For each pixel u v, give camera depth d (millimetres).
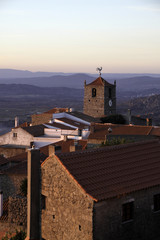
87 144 68688
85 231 30406
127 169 34531
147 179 33750
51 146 59406
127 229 31797
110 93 153875
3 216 41969
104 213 30312
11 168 52906
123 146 37906
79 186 30875
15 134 88625
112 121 125750
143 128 70875
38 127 92375
